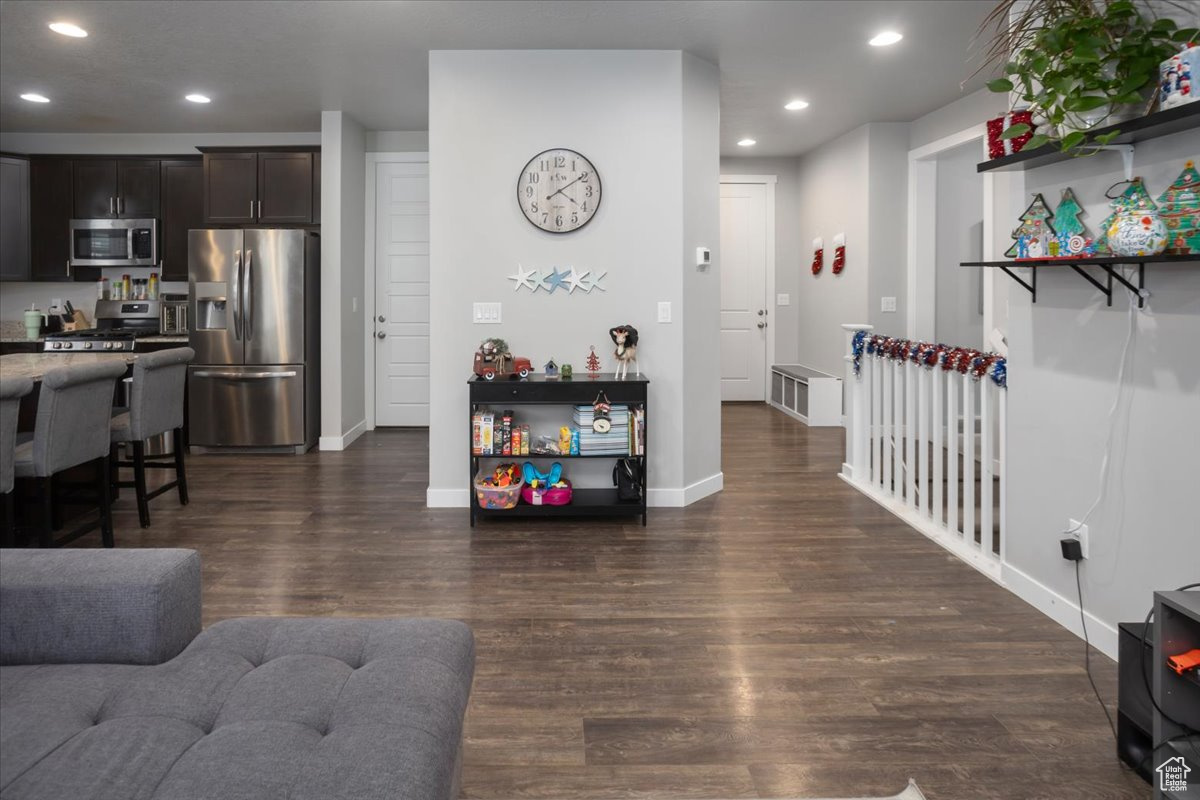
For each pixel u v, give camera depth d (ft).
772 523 14.37
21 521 13.03
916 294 22.26
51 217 22.57
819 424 24.34
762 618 10.06
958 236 22.35
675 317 15.30
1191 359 7.56
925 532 13.56
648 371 15.38
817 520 14.55
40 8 13.12
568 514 14.11
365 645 5.85
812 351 26.89
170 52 15.40
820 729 7.45
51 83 17.70
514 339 15.35
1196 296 7.48
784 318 28.45
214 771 4.20
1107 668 8.61
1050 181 9.63
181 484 15.58
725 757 7.00
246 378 20.43
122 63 16.15
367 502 15.88
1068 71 7.80
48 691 5.06
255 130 22.65
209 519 14.61
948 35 14.44
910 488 14.64
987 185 19.12
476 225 15.20
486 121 15.07
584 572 11.81
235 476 18.15
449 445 15.51
